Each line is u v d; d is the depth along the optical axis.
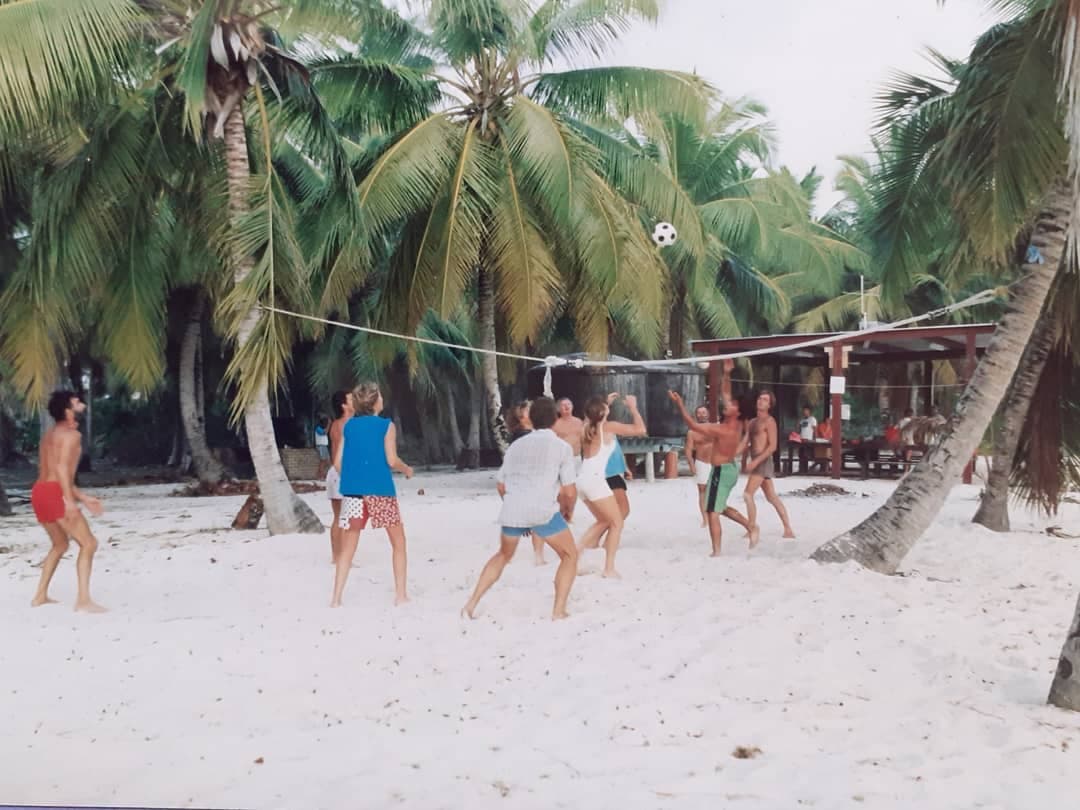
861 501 16.06
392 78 17.47
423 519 13.16
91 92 12.05
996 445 12.23
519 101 17.05
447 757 4.15
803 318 33.38
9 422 32.84
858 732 4.46
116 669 5.70
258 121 14.20
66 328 17.17
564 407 9.59
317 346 26.19
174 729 4.61
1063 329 11.41
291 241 12.02
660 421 21.77
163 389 30.64
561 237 17.84
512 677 5.45
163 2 12.20
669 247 25.70
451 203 16.58
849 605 7.20
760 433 10.56
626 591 7.76
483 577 6.96
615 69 17.44
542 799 3.66
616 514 8.45
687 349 30.03
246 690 5.24
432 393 29.77
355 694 5.16
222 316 12.27
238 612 7.36
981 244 10.79
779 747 4.27
